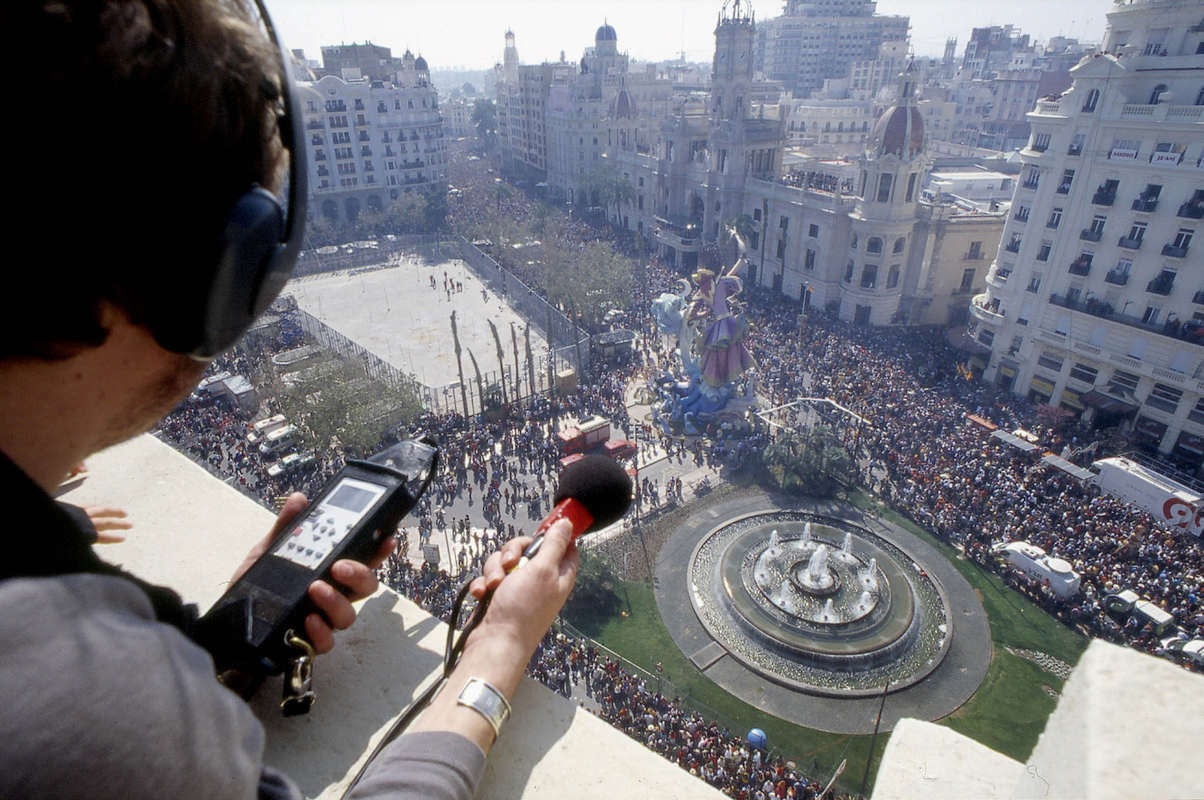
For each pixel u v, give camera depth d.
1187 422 47.59
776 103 164.62
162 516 5.32
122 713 1.24
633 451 50.97
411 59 123.19
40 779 1.10
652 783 3.51
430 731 2.59
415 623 4.39
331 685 3.98
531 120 144.00
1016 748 30.89
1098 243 50.81
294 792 2.08
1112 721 2.62
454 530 42.38
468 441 51.47
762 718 32.25
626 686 32.03
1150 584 36.53
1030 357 56.91
